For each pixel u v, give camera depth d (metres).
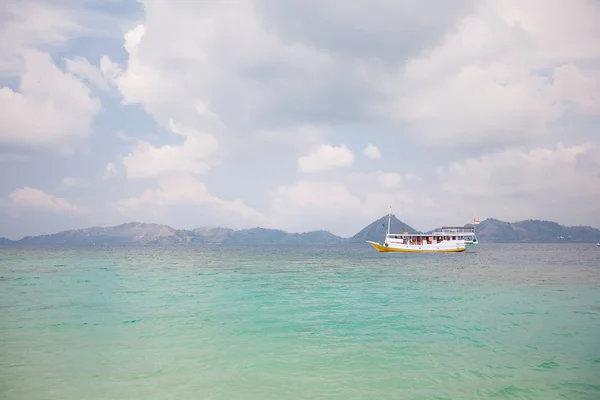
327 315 23.77
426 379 13.12
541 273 52.25
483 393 11.99
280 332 19.38
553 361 14.94
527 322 21.58
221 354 15.83
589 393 11.99
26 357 15.40
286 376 13.39
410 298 30.38
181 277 48.12
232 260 94.81
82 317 23.08
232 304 27.70
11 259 95.81
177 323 21.47
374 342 17.55
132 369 14.06
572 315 23.61
